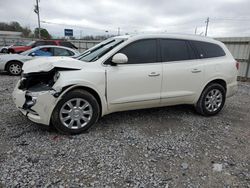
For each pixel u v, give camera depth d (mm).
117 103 3666
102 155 2908
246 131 3963
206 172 2646
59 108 3268
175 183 2422
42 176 2426
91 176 2473
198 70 4258
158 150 3115
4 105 4770
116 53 3613
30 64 3805
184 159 2914
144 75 3756
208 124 4215
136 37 3807
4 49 15961
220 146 3328
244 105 5738
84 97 3389
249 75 10078
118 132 3641
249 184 2451
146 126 3957
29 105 3209
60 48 10344
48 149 2986
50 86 3283
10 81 7852
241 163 2871
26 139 3234
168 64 3994
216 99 4641
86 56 3971
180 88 4156
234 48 10555
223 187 2391
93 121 3553
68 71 3305
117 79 3568
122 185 2350
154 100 3947
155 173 2582
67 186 2291
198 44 4395
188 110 4969
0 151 2879
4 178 2352
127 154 2969
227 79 4656
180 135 3645
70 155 2869
